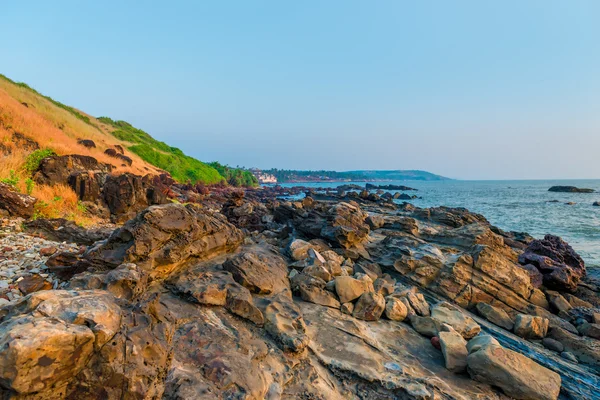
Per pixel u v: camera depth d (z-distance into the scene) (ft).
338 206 53.42
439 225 77.97
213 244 27.86
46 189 49.19
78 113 189.88
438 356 21.88
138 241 21.17
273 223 68.03
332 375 17.99
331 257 36.52
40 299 10.50
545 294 37.24
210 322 18.92
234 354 16.11
